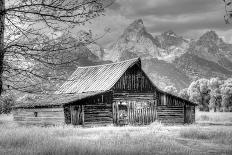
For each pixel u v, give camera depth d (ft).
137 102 157.07
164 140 74.18
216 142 76.59
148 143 66.90
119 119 151.33
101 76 162.61
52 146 53.98
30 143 61.82
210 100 377.91
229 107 366.02
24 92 18.43
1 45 18.86
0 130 88.84
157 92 162.50
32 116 154.10
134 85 157.38
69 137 79.71
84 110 142.31
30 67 18.72
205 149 64.95
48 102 146.20
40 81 18.52
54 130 96.89
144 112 158.10
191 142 76.64
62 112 138.51
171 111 164.55
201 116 211.61
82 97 141.49
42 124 147.95
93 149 51.57
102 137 80.79
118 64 163.12
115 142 67.15
